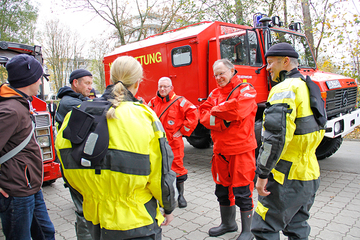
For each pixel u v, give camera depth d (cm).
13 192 183
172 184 138
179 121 339
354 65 845
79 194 147
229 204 274
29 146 192
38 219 216
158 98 347
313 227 288
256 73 481
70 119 132
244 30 475
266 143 170
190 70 473
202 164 574
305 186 177
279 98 172
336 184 416
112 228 127
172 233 288
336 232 275
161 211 157
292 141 175
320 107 177
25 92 192
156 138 132
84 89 297
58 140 137
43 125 384
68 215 348
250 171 255
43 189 455
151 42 557
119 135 127
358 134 798
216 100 276
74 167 129
